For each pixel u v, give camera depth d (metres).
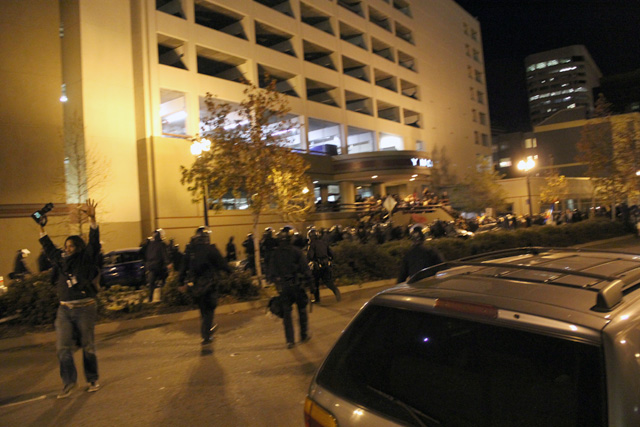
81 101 23.20
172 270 11.75
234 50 29.84
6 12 20.17
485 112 61.59
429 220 34.06
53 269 5.71
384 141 45.69
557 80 139.12
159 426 4.79
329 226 32.09
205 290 7.47
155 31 25.66
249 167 15.64
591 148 31.81
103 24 24.27
